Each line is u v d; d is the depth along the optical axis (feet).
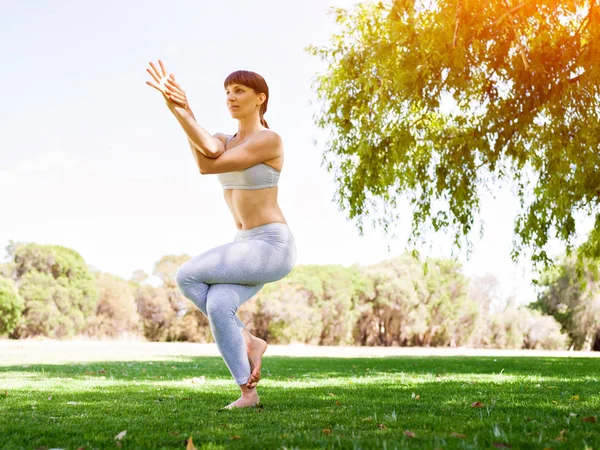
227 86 12.14
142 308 195.83
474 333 179.01
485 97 30.53
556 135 28.73
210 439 7.93
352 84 33.22
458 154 31.40
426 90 29.71
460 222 33.30
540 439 7.71
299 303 186.60
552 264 34.06
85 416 10.46
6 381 19.97
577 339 141.28
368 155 32.53
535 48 28.14
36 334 180.55
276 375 25.18
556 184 29.76
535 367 32.96
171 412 11.11
